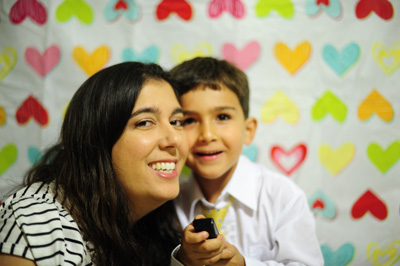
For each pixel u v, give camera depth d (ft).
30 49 3.06
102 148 1.99
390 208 3.11
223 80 2.58
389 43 3.10
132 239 2.11
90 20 3.12
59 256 1.62
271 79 3.18
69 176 2.03
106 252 1.97
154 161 2.03
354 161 3.14
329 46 3.12
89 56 3.13
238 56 3.16
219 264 2.04
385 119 3.12
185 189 3.00
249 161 3.05
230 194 2.74
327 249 3.13
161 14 3.15
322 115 3.17
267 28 3.14
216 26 3.15
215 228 1.89
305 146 3.18
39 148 3.11
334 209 3.15
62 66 3.11
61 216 1.82
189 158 2.60
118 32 3.14
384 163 3.12
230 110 2.57
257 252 2.62
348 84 3.13
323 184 3.17
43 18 3.06
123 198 2.03
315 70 3.14
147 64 2.31
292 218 2.55
